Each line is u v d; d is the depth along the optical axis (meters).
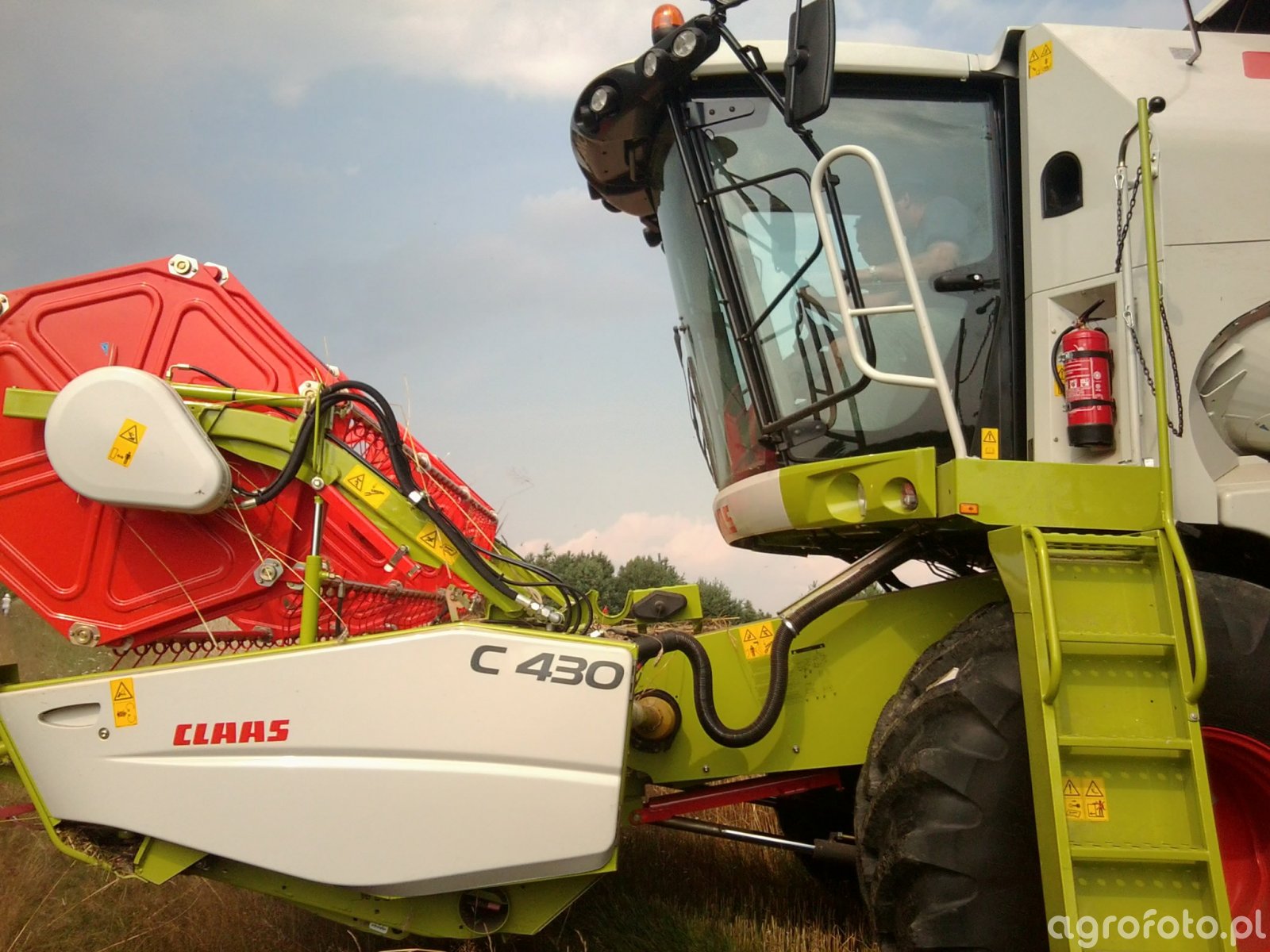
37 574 3.40
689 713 3.37
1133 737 2.40
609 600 10.63
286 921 3.77
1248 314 2.97
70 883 4.12
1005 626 2.66
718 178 3.41
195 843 2.90
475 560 3.37
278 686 2.92
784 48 3.36
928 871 2.52
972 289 3.29
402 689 2.88
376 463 3.60
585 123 3.63
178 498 3.18
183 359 3.52
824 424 3.27
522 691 2.86
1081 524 2.65
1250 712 2.62
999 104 3.38
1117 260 2.92
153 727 2.95
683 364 4.16
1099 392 2.91
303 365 3.59
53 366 3.46
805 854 3.74
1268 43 3.29
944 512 2.69
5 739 3.04
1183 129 3.00
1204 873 2.35
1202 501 2.89
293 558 3.48
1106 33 3.20
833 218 3.25
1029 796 2.52
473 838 2.83
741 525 3.50
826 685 3.20
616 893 3.85
